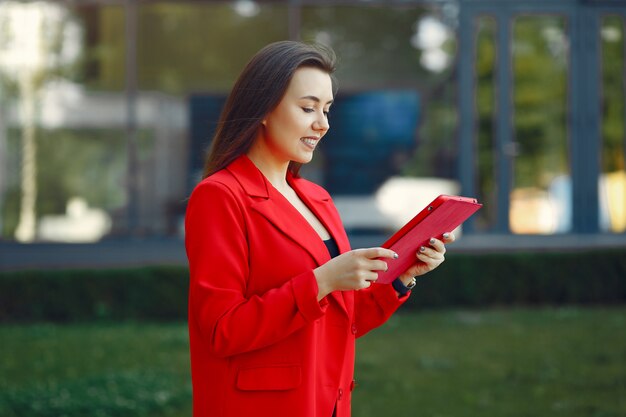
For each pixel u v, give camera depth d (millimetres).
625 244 10625
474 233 10898
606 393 5855
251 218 2127
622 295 10148
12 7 11156
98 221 11211
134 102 11234
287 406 2068
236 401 2068
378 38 11203
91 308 9633
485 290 10039
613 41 10969
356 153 11266
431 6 11156
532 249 10367
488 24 10961
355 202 11273
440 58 11164
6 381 6312
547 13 10906
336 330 2219
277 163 2281
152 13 11258
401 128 11219
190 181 11266
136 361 7125
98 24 11242
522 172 10969
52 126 11211
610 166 11023
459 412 5402
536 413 5352
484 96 10984
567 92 10945
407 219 11266
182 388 5969
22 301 9555
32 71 11188
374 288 2389
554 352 7328
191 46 11289
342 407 2219
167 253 10688
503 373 6555
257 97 2158
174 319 9734
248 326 1995
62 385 6004
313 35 11234
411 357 7223
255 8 11258
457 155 11070
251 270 2109
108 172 11250
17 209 11133
